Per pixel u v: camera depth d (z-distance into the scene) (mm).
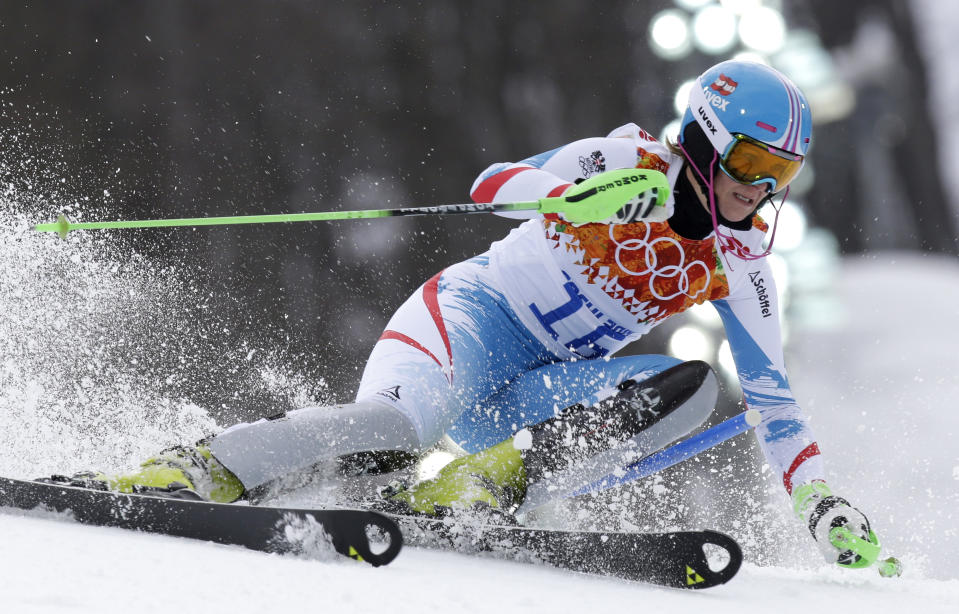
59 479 9719
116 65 35344
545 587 8406
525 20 39750
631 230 11352
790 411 12102
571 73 39750
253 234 33625
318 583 7488
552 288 11828
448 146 38469
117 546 8211
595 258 11484
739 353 12211
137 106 35250
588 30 39781
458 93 39000
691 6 32250
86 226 11383
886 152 60031
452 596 7539
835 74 51625
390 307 34844
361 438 10453
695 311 28281
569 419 11320
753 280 11867
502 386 12422
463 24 39406
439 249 36656
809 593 9695
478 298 12141
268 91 36844
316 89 37562
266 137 36500
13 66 34125
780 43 32562
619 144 11508
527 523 12273
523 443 11141
